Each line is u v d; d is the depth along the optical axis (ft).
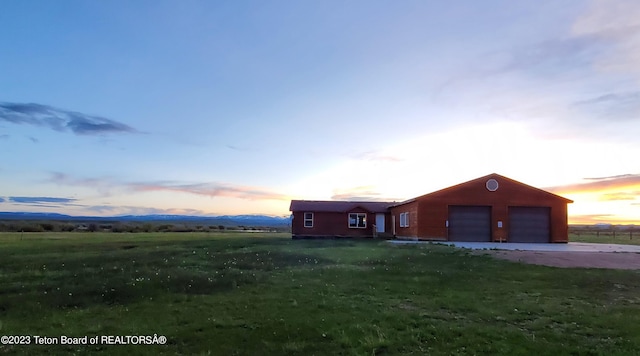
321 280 47.19
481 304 35.58
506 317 31.71
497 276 49.67
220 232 212.64
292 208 139.03
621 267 57.67
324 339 26.78
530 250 81.56
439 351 24.67
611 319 30.89
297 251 79.66
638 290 41.78
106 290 40.63
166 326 29.68
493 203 113.19
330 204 145.28
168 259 66.64
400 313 32.40
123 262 62.90
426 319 30.96
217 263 61.87
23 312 33.81
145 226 253.24
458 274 51.03
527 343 25.79
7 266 58.54
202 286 43.19
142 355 24.39
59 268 56.75
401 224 130.82
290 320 30.66
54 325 30.27
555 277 48.67
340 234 139.13
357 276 49.78
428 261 63.36
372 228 140.97
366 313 32.55
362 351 24.61
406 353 24.45
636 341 26.27
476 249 82.53
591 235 186.39
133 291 40.57
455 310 33.78
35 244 100.53
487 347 25.18
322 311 33.19
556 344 25.72
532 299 37.70
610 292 40.86
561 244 107.76
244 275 50.11
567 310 33.65
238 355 24.35
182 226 270.26
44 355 24.30
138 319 31.55
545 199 114.42
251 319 31.12
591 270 53.88
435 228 112.27
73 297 38.40
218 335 27.61
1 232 182.80
